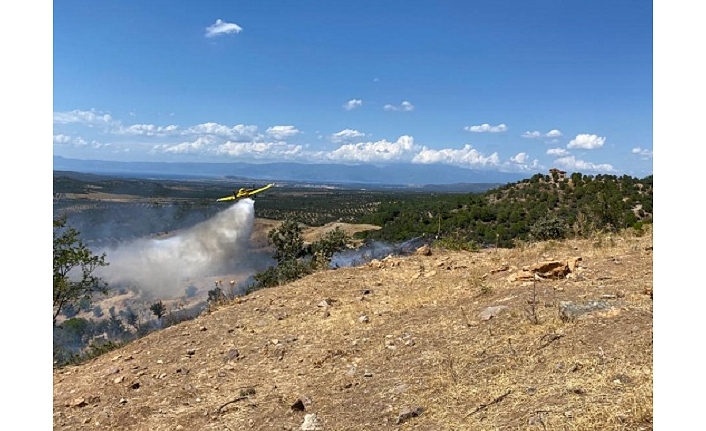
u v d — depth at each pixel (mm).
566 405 3674
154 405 5242
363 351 5750
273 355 6133
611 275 6879
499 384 4309
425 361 5109
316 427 4211
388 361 5352
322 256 12258
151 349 6977
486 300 6594
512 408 3859
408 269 9438
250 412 4773
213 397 5258
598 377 3977
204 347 6723
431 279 8508
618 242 9531
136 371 6273
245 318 7602
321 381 5211
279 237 19359
